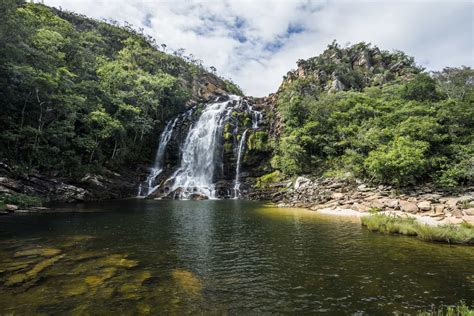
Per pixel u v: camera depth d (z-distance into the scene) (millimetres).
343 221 20203
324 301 7559
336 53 70062
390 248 12945
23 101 30562
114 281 8508
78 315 6324
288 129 41750
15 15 29359
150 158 49156
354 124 37500
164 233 15688
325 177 33656
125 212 23344
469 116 30172
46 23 49406
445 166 26297
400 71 63062
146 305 7023
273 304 7348
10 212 20938
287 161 38844
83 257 10805
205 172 46312
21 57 29578
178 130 52250
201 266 10305
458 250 12617
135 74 53844
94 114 35406
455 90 43656
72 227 16422
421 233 14742
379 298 7754
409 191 25609
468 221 18172
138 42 82438
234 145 46531
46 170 30281
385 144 31016
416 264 10656
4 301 6902
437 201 22297
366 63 65938
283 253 12109
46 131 30188
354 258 11430
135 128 42594
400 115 34312
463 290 8273
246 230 16906
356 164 31078
